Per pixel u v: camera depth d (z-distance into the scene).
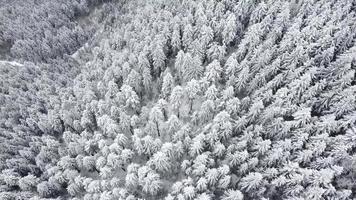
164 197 43.72
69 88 62.81
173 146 43.28
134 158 48.53
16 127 58.66
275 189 38.44
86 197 42.50
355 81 45.12
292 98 44.31
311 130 40.34
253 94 47.44
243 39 55.19
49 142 52.50
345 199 34.53
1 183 51.97
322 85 43.25
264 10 58.34
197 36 60.81
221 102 45.38
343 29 48.25
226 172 37.66
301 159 38.00
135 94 52.06
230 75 50.97
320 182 34.88
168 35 61.78
